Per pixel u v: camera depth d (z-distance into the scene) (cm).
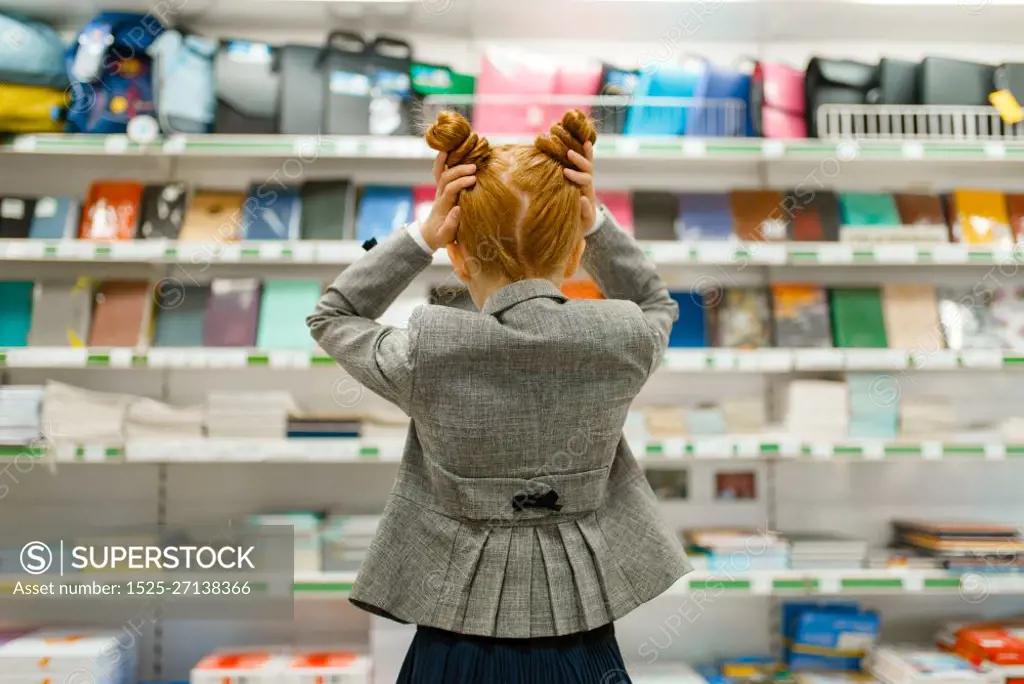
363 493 280
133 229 264
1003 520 290
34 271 281
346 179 276
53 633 246
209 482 278
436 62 289
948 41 299
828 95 265
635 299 121
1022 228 281
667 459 285
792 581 244
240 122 261
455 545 102
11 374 278
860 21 279
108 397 250
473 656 98
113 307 264
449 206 110
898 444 251
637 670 260
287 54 265
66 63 257
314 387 286
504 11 272
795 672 257
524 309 103
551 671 98
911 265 297
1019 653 238
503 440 100
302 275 290
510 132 263
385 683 238
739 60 281
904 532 277
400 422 251
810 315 274
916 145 255
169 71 254
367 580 102
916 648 257
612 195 284
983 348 274
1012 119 260
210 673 229
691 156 253
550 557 101
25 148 245
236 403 248
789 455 249
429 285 285
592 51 295
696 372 289
